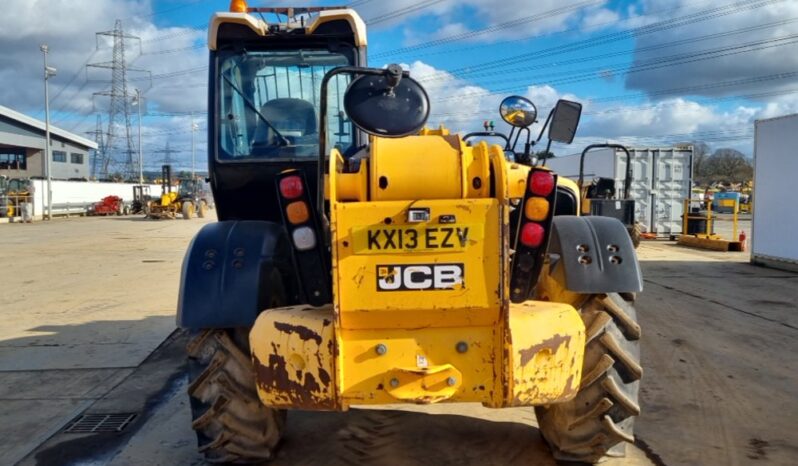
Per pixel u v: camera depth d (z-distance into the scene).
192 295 3.43
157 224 31.73
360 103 2.87
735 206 17.23
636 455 4.11
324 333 2.95
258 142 4.47
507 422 4.58
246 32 4.44
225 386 3.56
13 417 5.10
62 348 7.17
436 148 2.95
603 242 3.55
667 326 7.70
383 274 2.84
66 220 36.69
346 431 4.46
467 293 2.84
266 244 3.61
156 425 4.84
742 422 4.67
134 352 6.95
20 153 62.09
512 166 3.52
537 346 2.96
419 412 4.80
